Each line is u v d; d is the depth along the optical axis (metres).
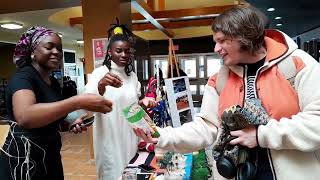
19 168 1.20
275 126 0.90
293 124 0.88
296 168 0.93
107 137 1.82
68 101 1.06
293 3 3.55
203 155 1.57
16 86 1.14
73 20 6.25
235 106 0.96
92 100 1.08
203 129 1.17
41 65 1.27
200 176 1.49
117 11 3.59
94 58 3.61
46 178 1.29
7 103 1.21
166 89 2.12
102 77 1.70
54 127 1.32
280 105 0.93
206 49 8.85
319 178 0.94
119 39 1.91
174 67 2.37
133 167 1.57
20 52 1.26
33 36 1.24
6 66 10.35
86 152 4.64
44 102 1.23
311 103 0.90
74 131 1.42
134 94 1.93
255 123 0.93
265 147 0.94
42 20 6.16
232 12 0.96
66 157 4.38
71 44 10.73
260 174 0.98
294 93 0.94
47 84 1.29
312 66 0.93
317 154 0.95
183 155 1.56
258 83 0.99
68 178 3.53
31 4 4.29
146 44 6.98
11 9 4.53
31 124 1.06
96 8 3.63
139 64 6.17
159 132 1.15
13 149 1.20
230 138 0.96
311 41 4.69
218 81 1.13
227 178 1.00
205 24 6.47
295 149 0.92
